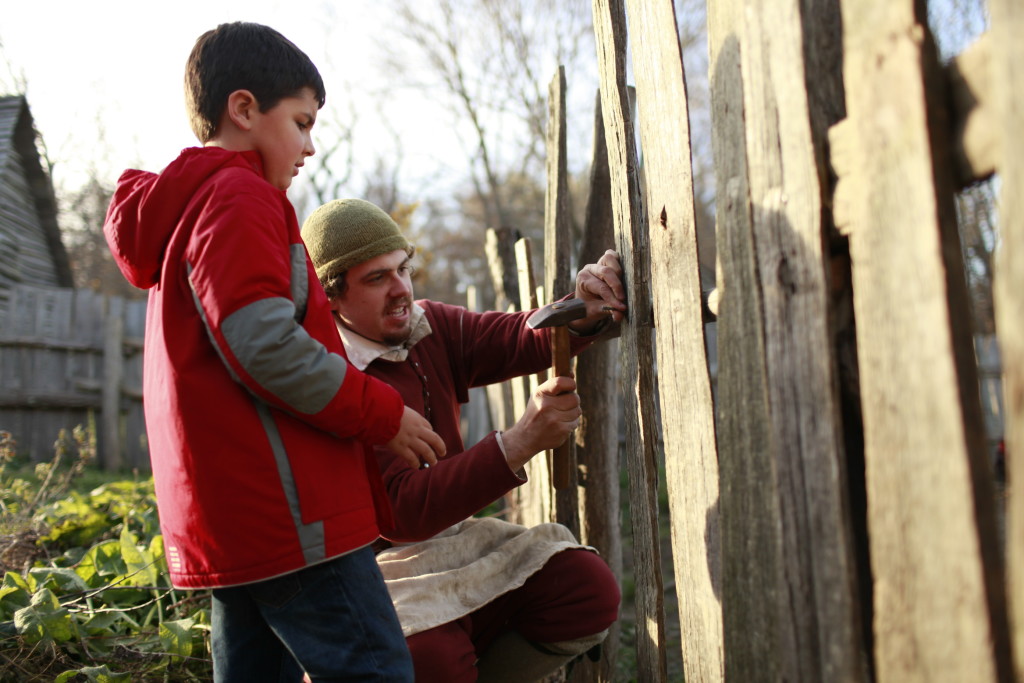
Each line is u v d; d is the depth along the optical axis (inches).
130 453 369.1
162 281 63.0
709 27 62.2
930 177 42.6
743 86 57.4
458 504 77.3
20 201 474.3
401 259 85.3
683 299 67.9
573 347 86.9
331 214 84.8
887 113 45.4
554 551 83.0
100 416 369.7
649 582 74.4
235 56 67.4
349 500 63.5
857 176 48.0
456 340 95.5
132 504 160.6
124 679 92.7
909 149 43.9
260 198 61.9
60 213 824.9
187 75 69.9
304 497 60.8
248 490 59.8
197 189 62.9
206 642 105.8
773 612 54.7
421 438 70.8
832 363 49.8
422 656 74.7
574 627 82.5
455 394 95.9
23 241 477.7
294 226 66.7
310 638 62.0
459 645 77.1
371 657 61.9
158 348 64.9
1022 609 37.2
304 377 59.3
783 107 53.2
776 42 53.8
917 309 43.5
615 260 80.0
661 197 70.7
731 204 59.3
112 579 124.5
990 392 284.7
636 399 75.7
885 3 45.5
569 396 77.1
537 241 631.8
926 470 43.1
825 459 50.1
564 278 110.4
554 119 113.5
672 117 68.4
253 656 67.4
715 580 64.2
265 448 60.4
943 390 42.0
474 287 244.4
